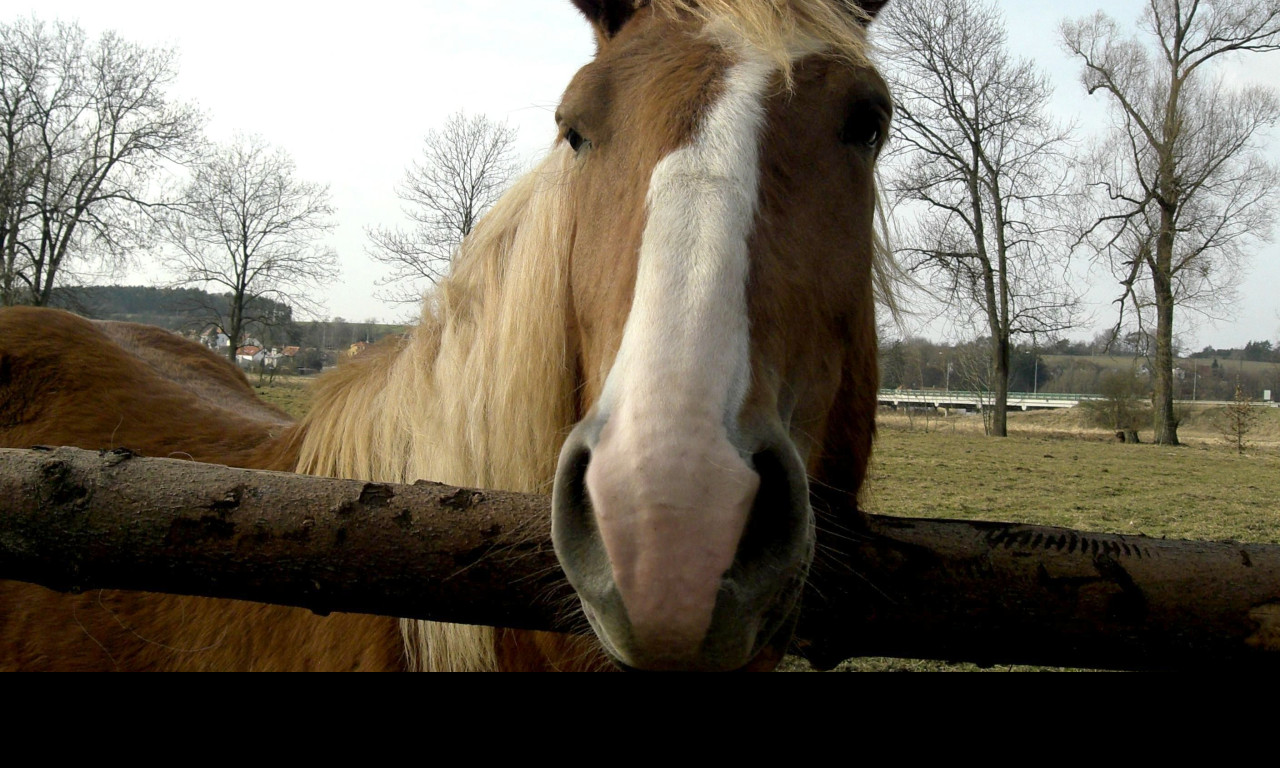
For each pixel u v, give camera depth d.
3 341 2.71
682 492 1.05
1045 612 1.22
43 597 2.25
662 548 1.03
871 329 1.96
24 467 1.28
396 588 1.25
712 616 1.04
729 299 1.25
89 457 1.31
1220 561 1.20
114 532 1.25
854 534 1.30
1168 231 22.70
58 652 2.15
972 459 12.48
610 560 1.06
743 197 1.36
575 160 1.76
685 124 1.44
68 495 1.26
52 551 1.27
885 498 8.15
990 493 8.71
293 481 1.29
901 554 1.27
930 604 1.26
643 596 1.03
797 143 1.50
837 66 1.62
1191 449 19.36
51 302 25.72
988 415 28.72
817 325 1.50
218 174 27.34
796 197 1.47
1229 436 21.44
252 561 1.25
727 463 1.08
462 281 2.14
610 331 1.39
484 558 1.24
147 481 1.28
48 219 24.92
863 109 1.64
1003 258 21.61
